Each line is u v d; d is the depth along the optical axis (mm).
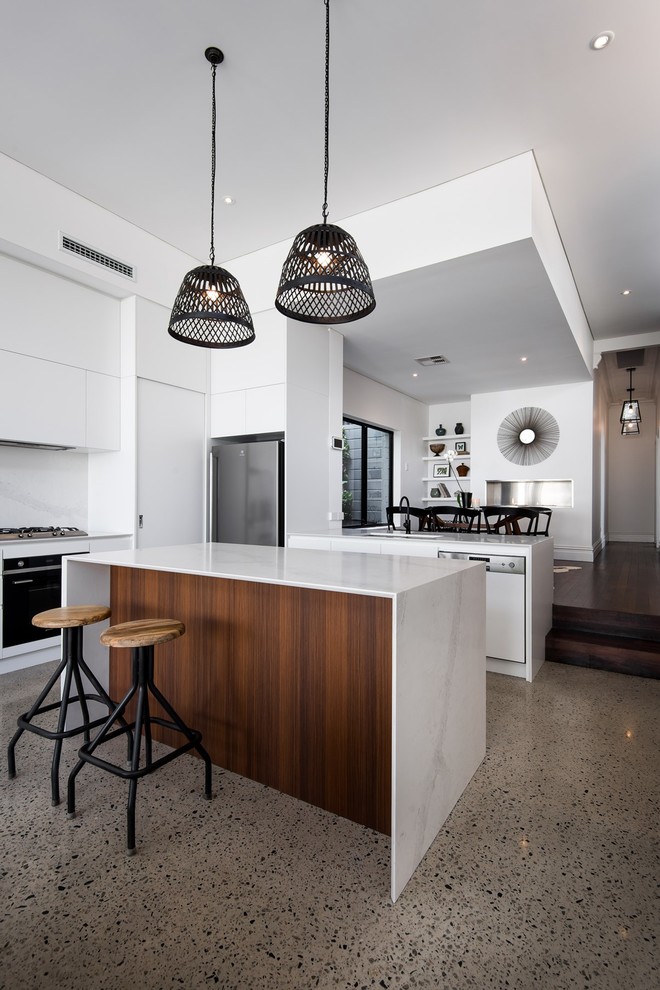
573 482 7062
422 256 3377
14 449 3783
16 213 3186
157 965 1162
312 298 2324
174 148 3053
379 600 1672
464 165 3148
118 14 2199
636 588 4578
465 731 1909
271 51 2375
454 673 1804
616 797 1856
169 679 2275
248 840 1617
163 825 1693
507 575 3166
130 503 3984
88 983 1116
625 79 2484
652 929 1270
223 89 2598
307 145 2998
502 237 3086
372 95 2615
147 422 4098
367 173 3229
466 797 1858
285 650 1895
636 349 6715
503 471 7570
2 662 3201
